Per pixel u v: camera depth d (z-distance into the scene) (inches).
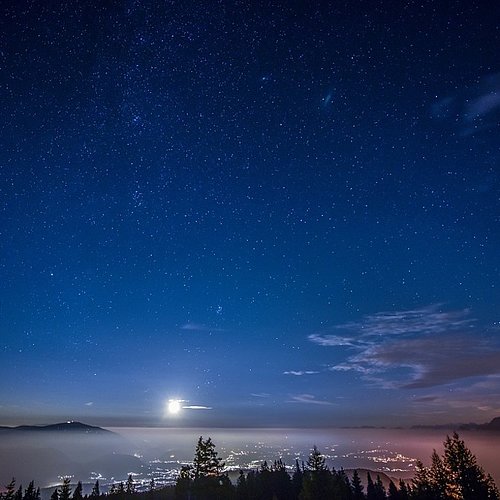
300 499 1715.1
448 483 1305.4
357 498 2335.1
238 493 2222.0
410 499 1560.0
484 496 1222.3
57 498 2556.6
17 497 2456.9
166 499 2699.3
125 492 2906.0
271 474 2623.0
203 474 1419.8
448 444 1347.2
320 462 1791.3
